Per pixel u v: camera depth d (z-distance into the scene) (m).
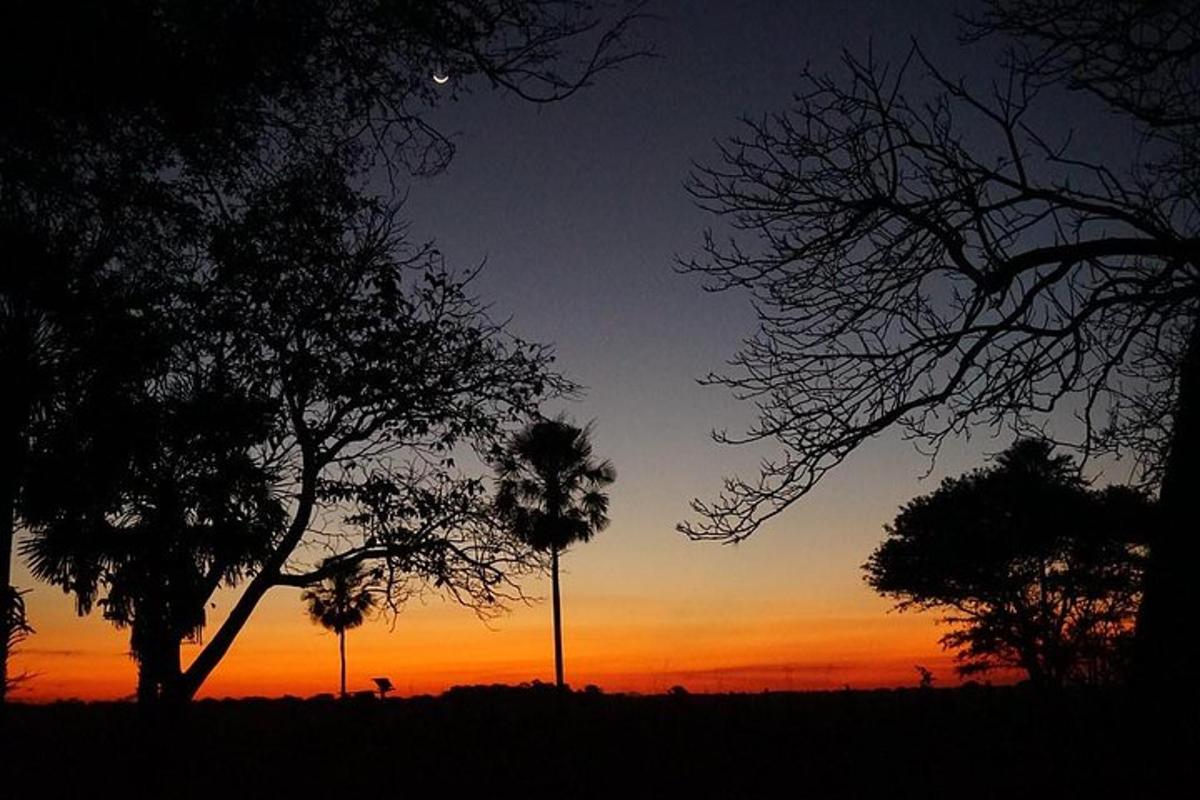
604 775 17.81
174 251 7.85
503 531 20.81
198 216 7.50
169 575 11.44
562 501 34.81
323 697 36.06
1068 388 9.36
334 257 10.87
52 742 16.61
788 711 25.66
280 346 11.48
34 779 13.53
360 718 25.75
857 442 9.49
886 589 27.64
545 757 19.61
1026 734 16.09
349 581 20.39
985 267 9.55
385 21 6.50
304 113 7.04
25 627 6.89
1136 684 9.05
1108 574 13.11
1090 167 9.65
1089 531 13.64
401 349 17.22
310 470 18.06
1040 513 16.14
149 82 6.13
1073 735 11.63
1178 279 9.12
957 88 9.70
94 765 15.59
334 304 12.09
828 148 9.80
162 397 8.83
